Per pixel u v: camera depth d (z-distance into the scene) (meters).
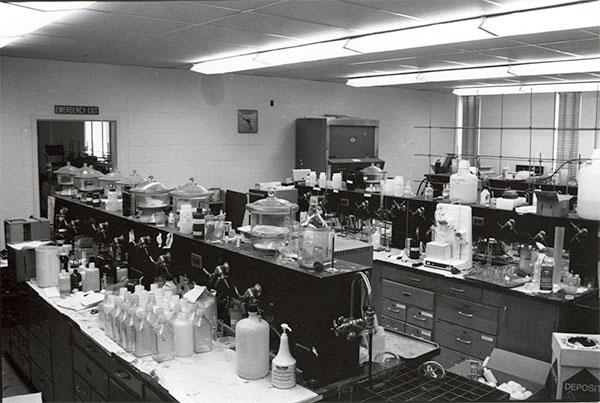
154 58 5.82
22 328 4.23
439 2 3.36
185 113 6.90
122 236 3.93
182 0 3.30
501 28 3.91
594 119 8.59
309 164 7.79
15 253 4.09
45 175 6.17
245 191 7.52
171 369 2.52
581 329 3.80
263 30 4.24
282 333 2.48
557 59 5.64
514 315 3.89
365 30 4.23
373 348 2.64
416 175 9.66
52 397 3.68
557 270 3.90
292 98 7.88
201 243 3.06
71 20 3.85
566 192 6.18
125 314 2.81
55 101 5.95
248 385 2.36
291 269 2.47
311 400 2.25
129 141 6.50
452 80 7.63
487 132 9.95
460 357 4.25
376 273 4.82
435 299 4.41
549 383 2.70
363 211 5.58
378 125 8.30
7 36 4.41
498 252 4.64
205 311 2.76
